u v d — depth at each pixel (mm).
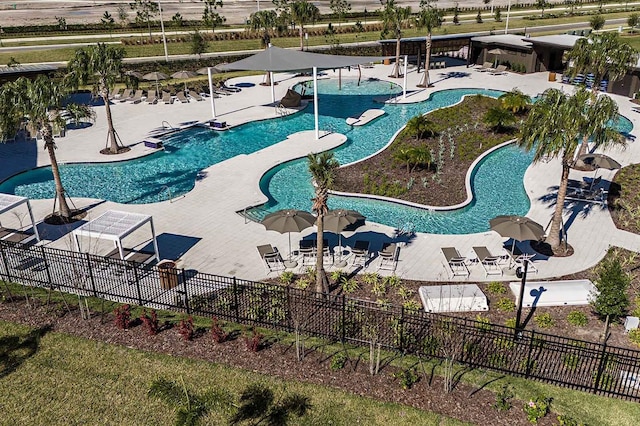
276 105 45094
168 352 15461
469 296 17547
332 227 18969
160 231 23266
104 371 14875
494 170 30922
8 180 29859
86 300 17875
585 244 21891
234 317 17062
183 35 72000
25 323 16906
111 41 68875
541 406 13031
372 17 89375
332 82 54594
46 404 13883
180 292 17422
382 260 20656
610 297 15523
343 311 15930
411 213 25625
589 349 14273
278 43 70625
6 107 22125
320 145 34969
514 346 15438
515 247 21594
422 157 29172
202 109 43938
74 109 23938
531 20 87750
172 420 13359
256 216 25125
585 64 28562
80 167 32094
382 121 41219
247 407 13523
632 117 39281
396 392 13859
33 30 73250
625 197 26328
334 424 12992
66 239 22594
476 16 92438
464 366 14859
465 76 55406
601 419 13102
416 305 17656
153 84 51906
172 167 31938
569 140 18906
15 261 20578
